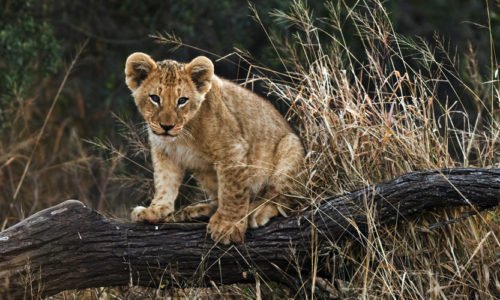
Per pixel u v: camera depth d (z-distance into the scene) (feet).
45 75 55.26
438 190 32.24
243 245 33.35
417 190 32.48
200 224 33.53
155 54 59.06
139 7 59.62
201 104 34.58
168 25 58.23
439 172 32.32
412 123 35.60
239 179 34.06
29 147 55.62
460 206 33.35
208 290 35.70
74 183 54.54
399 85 36.35
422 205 32.71
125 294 35.58
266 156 35.81
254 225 33.65
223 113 34.78
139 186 50.08
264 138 35.83
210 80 34.73
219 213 33.71
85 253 32.27
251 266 33.60
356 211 33.12
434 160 35.27
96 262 32.45
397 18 65.77
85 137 59.21
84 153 54.03
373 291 33.32
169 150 35.09
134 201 50.26
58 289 32.37
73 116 60.29
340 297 34.30
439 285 33.12
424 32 69.82
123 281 33.12
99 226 32.48
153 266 32.99
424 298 33.09
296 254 33.55
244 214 33.76
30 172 52.85
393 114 36.32
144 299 35.29
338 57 38.06
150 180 43.88
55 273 32.07
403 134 35.42
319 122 36.55
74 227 32.09
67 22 58.75
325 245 33.47
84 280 32.63
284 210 34.76
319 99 35.99
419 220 33.91
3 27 53.67
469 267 33.71
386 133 34.73
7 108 54.24
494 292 33.63
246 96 36.29
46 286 32.09
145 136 45.75
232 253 33.35
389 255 33.71
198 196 41.73
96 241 32.35
